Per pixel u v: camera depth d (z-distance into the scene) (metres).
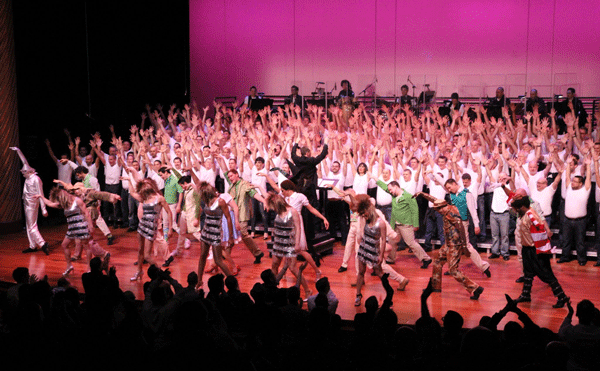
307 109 11.70
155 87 14.87
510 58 12.71
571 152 9.74
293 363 3.81
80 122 13.32
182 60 15.43
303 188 8.65
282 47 14.59
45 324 4.25
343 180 9.91
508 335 4.09
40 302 4.80
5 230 11.16
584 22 12.08
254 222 10.58
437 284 7.30
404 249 9.66
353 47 13.94
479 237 9.55
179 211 8.91
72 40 13.08
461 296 7.19
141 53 14.49
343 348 3.85
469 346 3.33
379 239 6.75
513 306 4.18
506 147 9.51
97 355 4.00
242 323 4.66
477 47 12.95
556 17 12.30
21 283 5.63
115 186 11.59
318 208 8.84
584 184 8.76
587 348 4.25
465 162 9.89
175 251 8.97
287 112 11.78
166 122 14.91
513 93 11.44
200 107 15.48
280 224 6.96
